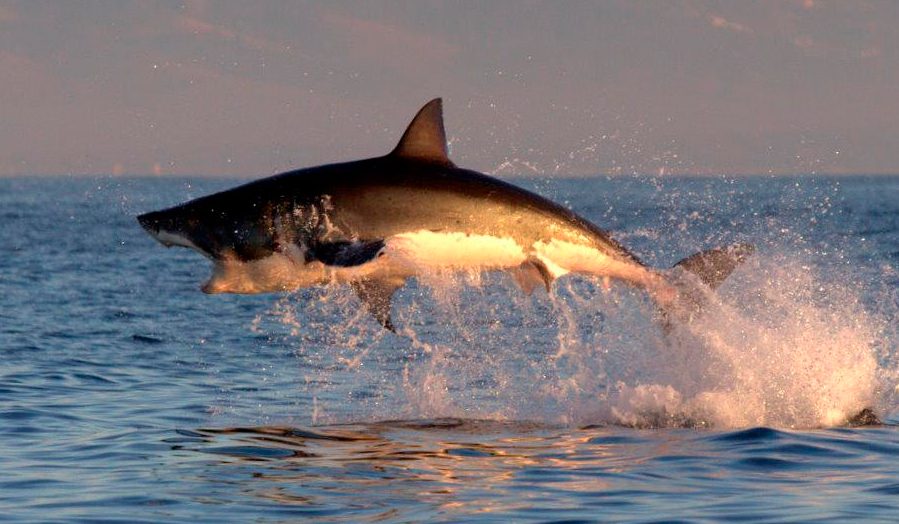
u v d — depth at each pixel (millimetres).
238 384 39875
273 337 54656
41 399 36188
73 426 31953
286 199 28578
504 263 29250
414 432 30875
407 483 24891
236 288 29156
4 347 48906
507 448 28406
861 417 31531
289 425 32125
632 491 24156
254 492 24125
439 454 27859
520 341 50625
